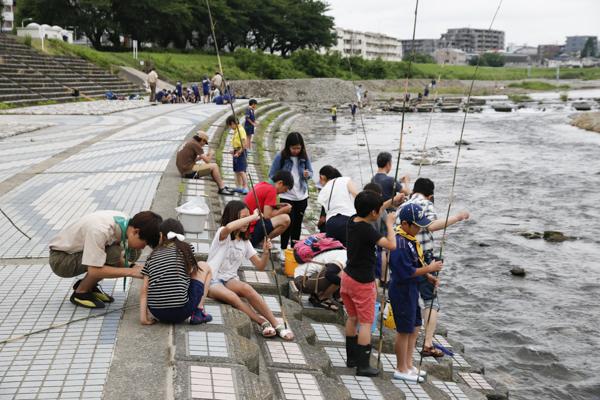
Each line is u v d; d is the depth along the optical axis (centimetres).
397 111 4809
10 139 1459
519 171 1858
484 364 597
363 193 416
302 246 580
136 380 306
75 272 418
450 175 1806
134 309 419
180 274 385
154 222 411
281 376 366
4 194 800
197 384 297
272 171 711
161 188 857
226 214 468
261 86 5606
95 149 1276
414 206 439
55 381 301
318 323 554
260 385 309
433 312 548
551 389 544
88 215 419
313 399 334
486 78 10806
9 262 522
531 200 1439
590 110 4669
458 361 577
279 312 499
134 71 4519
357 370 434
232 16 6562
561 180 1695
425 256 508
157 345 355
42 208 724
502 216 1282
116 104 2811
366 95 6103
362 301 427
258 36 7619
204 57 6047
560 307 756
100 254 402
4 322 383
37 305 417
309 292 579
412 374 466
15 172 980
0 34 3538
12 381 299
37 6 5262
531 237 1098
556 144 2556
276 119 3262
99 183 889
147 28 5681
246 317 420
